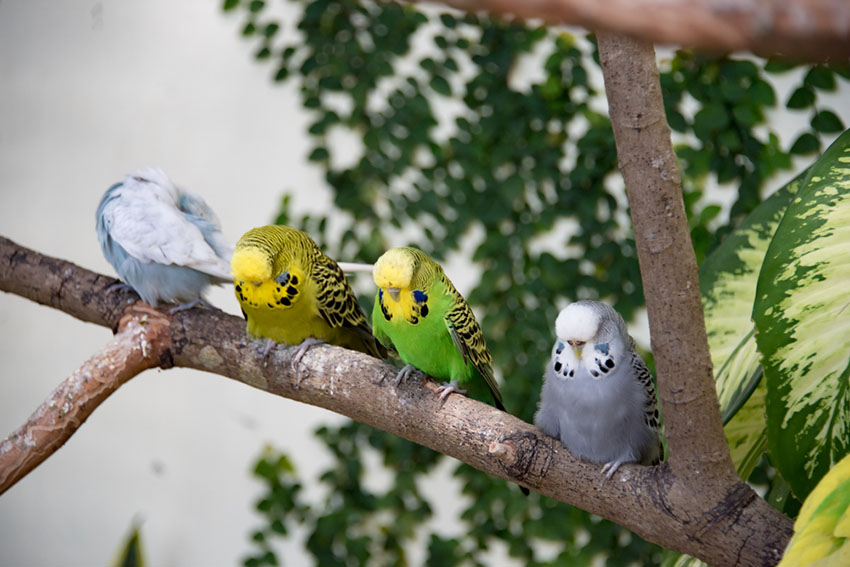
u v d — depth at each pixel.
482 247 5.05
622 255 4.83
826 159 2.49
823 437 2.17
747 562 2.17
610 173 4.90
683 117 4.38
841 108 5.00
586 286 4.88
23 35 6.79
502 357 5.00
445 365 2.81
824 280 2.29
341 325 3.02
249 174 6.72
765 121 4.30
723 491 2.23
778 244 2.38
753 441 2.92
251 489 6.79
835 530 1.67
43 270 3.42
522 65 5.30
